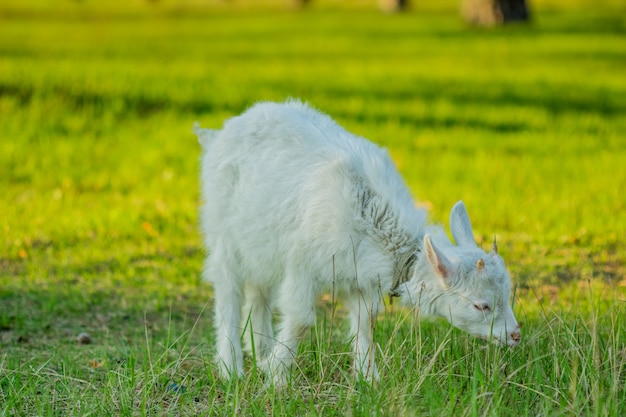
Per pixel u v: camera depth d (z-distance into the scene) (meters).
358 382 7.31
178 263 12.51
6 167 17.55
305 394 7.52
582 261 12.27
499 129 21.45
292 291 7.73
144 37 36.41
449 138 20.39
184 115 21.61
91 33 37.62
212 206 8.48
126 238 13.64
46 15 46.75
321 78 26.53
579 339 7.87
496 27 38.44
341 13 48.12
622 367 7.51
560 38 35.03
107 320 10.35
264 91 24.23
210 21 44.09
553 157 18.73
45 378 8.02
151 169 17.80
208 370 7.95
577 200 15.49
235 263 8.42
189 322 10.38
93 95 22.62
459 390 7.21
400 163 18.08
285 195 7.80
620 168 17.73
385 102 23.69
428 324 8.65
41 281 11.66
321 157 7.82
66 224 14.14
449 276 7.13
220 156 8.46
